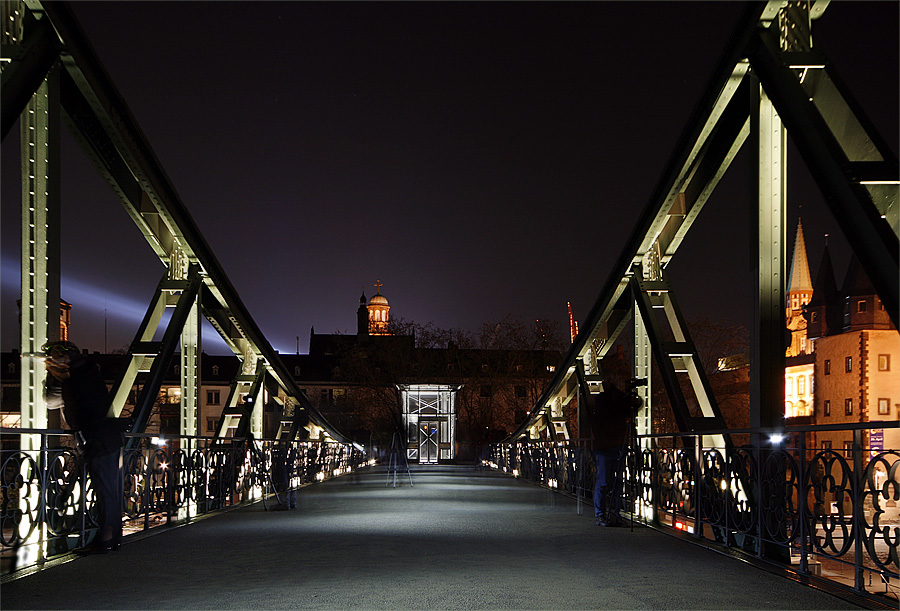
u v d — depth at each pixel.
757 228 8.09
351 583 6.13
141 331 11.63
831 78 7.38
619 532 9.69
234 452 14.60
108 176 11.05
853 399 82.19
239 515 12.11
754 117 8.26
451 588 5.92
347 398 76.94
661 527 10.26
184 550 8.05
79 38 8.46
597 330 14.95
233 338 15.87
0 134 7.14
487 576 6.44
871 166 6.35
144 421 10.62
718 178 10.56
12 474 6.75
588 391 15.84
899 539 5.25
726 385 42.72
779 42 7.84
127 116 9.99
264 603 5.38
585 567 6.92
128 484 9.17
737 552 7.78
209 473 12.90
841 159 6.45
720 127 9.97
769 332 7.95
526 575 6.51
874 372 80.38
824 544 6.20
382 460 51.59
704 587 6.00
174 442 11.12
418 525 10.48
